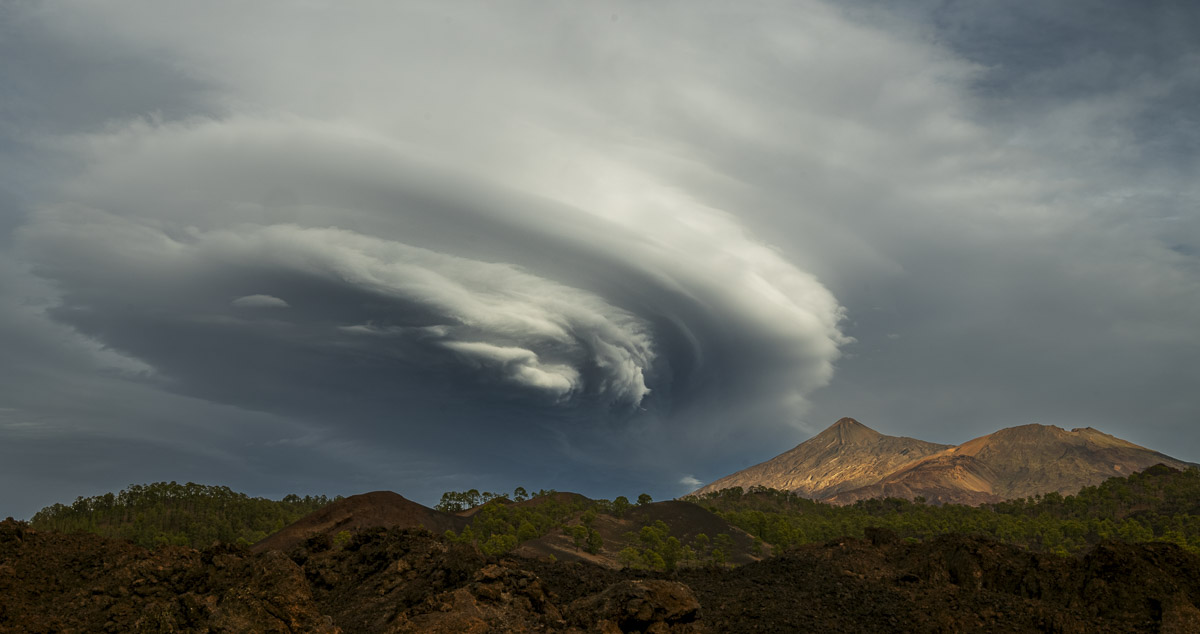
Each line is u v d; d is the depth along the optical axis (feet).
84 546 203.31
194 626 151.64
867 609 195.52
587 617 178.91
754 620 189.06
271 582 160.56
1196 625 173.68
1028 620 184.96
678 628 178.40
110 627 157.99
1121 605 189.06
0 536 194.90
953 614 187.21
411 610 171.94
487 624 165.58
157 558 196.34
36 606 168.45
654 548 639.76
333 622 174.81
